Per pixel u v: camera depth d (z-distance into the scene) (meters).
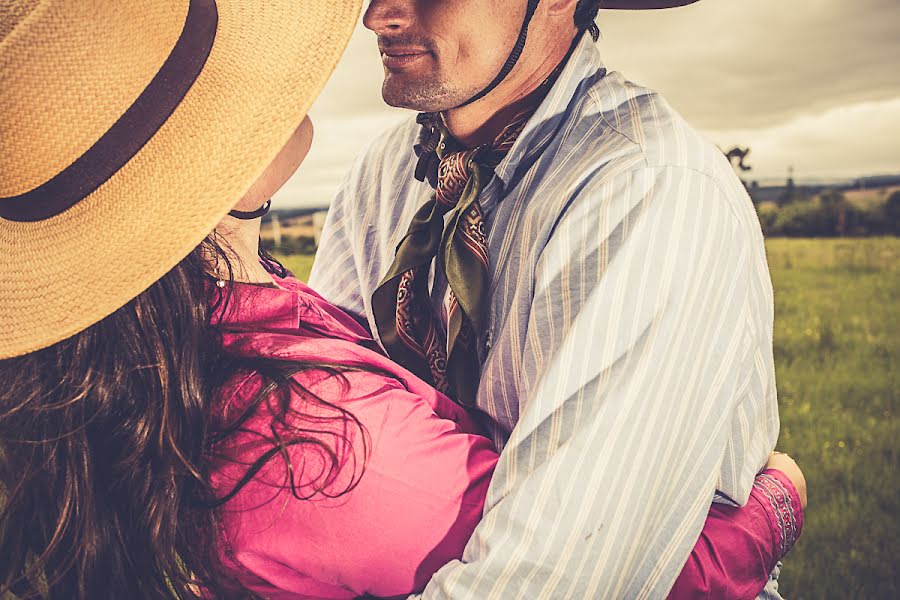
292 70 0.87
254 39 0.89
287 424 0.85
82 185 0.84
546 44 1.19
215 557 0.90
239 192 0.81
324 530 0.87
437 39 1.14
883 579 2.95
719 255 0.96
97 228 0.84
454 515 0.91
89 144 0.83
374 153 1.68
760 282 1.11
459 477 0.92
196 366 0.87
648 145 1.02
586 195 1.01
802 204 40.41
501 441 1.23
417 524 0.89
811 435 4.76
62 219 0.87
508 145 1.22
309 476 0.84
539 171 1.19
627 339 0.90
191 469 0.84
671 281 0.91
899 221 37.91
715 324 0.96
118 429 0.85
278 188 1.01
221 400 0.88
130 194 0.84
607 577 0.88
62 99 0.81
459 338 1.23
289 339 0.96
